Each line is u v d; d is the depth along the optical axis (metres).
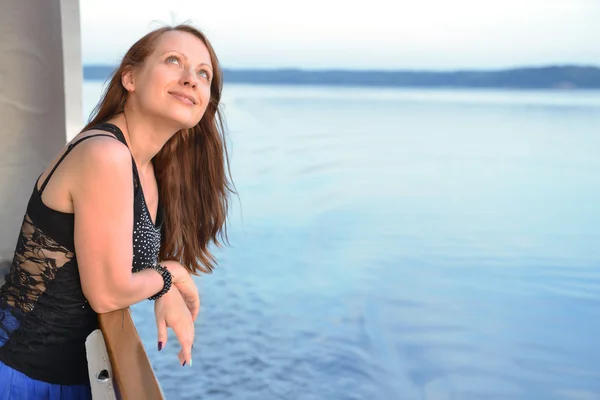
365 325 5.48
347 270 6.97
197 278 6.32
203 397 4.10
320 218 9.20
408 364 4.93
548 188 12.11
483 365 5.03
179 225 1.80
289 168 12.96
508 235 8.80
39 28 2.17
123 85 1.53
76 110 2.27
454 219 9.63
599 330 5.71
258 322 5.32
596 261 7.72
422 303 6.17
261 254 7.28
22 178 2.23
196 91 1.49
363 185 11.75
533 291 6.71
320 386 4.41
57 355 1.46
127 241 1.38
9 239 2.22
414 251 7.88
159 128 1.54
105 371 1.33
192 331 1.59
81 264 1.37
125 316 1.39
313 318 5.54
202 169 1.79
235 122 19.72
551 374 4.99
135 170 1.45
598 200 11.15
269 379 4.41
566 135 19.27
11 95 2.17
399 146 16.73
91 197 1.33
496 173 13.48
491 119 23.23
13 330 1.44
